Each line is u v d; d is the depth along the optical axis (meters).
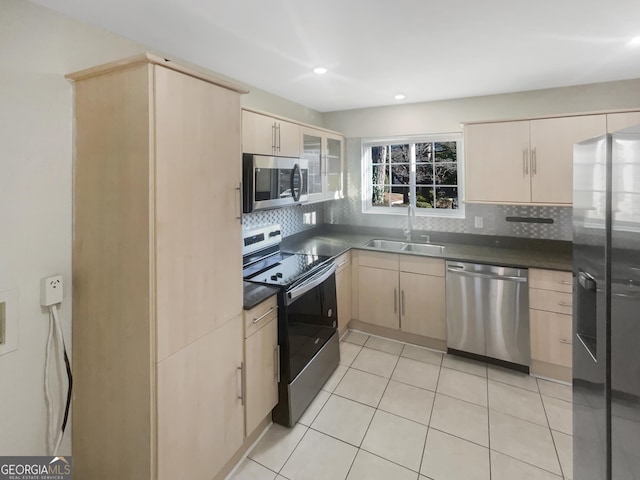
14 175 1.29
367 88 2.82
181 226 1.40
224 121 1.61
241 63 2.20
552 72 2.43
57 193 1.42
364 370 2.70
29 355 1.37
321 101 3.28
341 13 1.58
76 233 1.46
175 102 1.34
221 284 1.63
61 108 1.41
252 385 1.86
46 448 1.44
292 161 2.57
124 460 1.40
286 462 1.83
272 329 2.02
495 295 2.66
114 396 1.41
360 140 3.74
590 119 2.50
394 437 1.99
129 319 1.35
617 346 1.07
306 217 3.67
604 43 1.93
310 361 2.30
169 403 1.38
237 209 1.72
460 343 2.84
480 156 2.87
